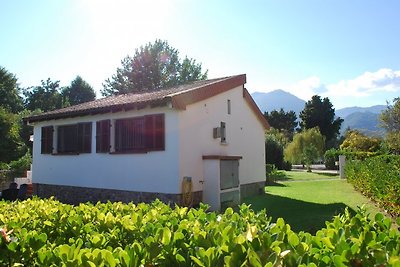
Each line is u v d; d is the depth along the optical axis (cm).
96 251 214
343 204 1096
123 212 411
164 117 1091
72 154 1370
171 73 4078
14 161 2744
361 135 3791
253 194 1484
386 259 189
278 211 1011
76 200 1346
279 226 271
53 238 354
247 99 1489
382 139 3272
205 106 1201
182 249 240
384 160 1113
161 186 1085
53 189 1449
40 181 1512
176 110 1066
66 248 229
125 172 1185
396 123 3225
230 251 212
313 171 3016
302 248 212
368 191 1202
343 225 262
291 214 950
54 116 1383
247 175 1457
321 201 1191
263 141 1630
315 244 227
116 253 226
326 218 857
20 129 3531
